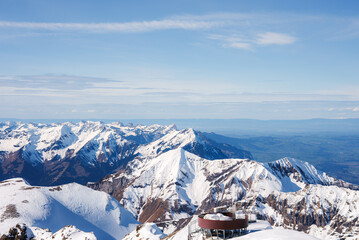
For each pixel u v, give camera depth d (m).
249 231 73.38
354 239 112.62
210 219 71.12
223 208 80.75
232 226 70.00
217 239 69.62
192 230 75.69
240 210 82.00
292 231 63.28
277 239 58.38
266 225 77.81
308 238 58.44
